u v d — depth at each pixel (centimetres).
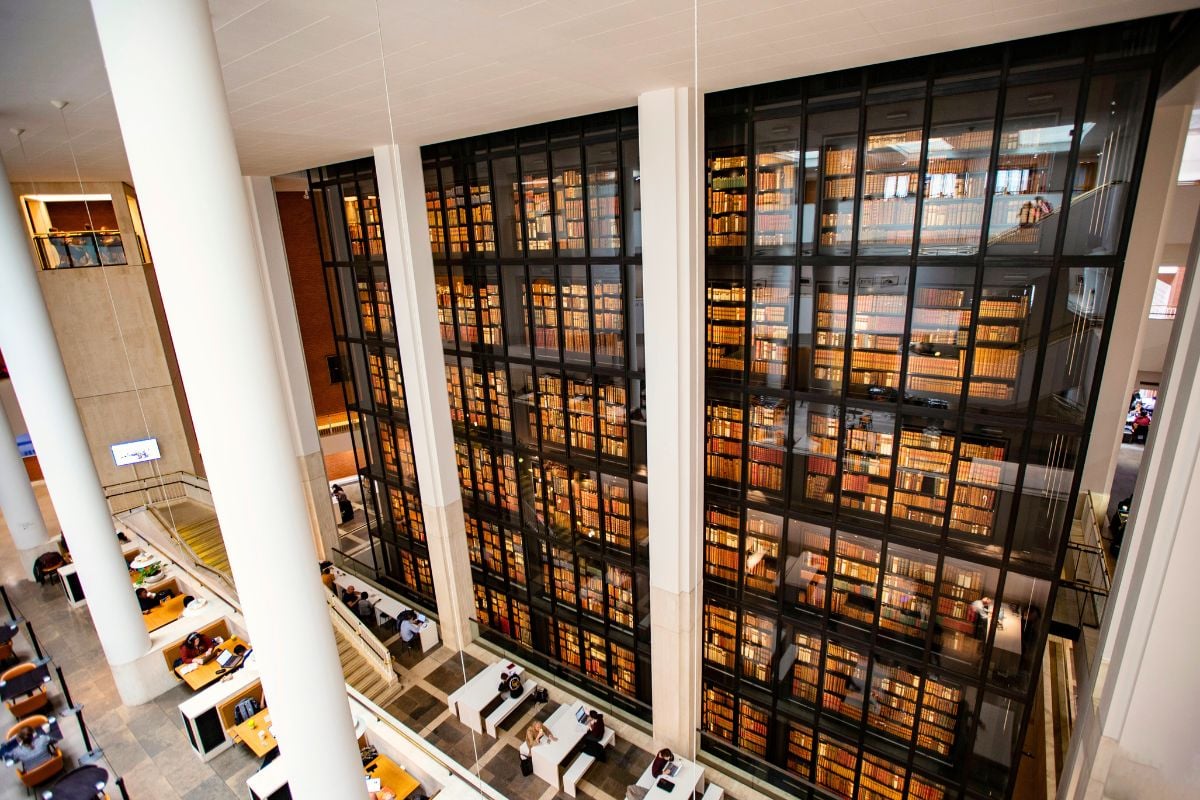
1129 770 444
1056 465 535
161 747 727
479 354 936
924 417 584
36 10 282
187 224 245
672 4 343
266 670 314
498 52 425
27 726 695
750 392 668
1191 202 877
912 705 661
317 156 845
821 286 614
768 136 599
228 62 396
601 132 706
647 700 903
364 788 359
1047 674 711
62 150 636
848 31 408
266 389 277
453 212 903
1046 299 495
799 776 706
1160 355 1333
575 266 794
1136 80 441
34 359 652
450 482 949
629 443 809
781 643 736
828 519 655
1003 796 621
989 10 373
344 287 1106
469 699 838
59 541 1150
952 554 589
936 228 539
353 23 348
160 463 1312
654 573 720
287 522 295
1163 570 404
